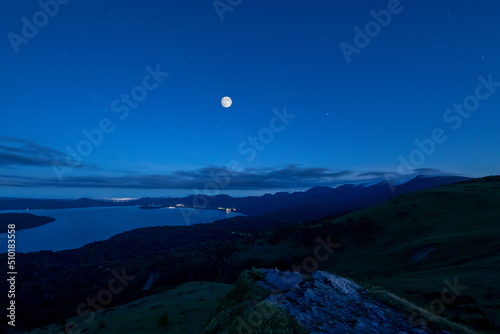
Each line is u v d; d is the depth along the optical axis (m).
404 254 82.50
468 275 39.03
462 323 22.27
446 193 149.50
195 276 160.12
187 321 40.56
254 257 158.25
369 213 155.88
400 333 13.04
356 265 97.06
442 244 76.00
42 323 104.75
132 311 60.78
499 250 56.56
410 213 138.38
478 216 108.12
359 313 14.07
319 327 11.98
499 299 27.78
